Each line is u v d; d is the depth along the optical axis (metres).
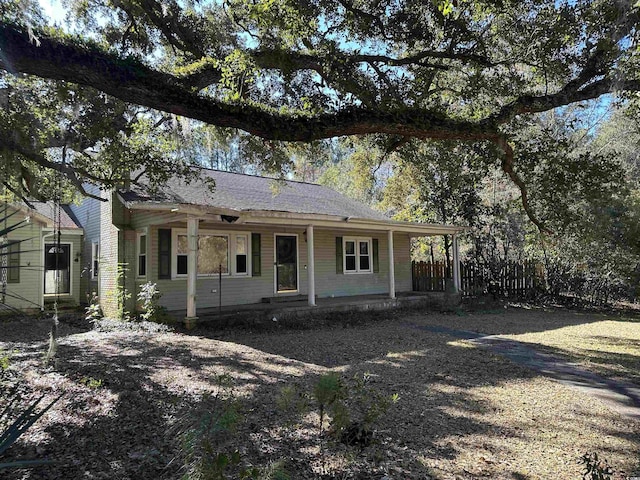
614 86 5.57
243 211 10.82
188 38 7.40
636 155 21.52
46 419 4.34
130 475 3.32
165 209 10.32
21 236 13.30
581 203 9.72
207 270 12.79
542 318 14.07
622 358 8.20
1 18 3.77
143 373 6.05
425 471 3.61
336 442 3.93
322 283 15.73
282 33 5.91
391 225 14.76
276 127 4.66
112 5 7.18
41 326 11.25
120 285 11.89
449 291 17.27
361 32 6.63
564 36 6.36
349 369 7.05
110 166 9.44
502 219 17.64
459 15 6.23
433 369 7.14
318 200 16.95
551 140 7.10
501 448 4.14
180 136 9.29
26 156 7.38
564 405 5.44
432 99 7.29
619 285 16.41
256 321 11.33
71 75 4.02
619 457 4.00
